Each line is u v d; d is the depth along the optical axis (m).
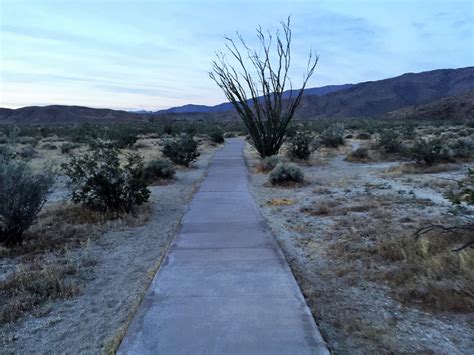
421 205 9.72
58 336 4.37
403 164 17.66
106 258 6.87
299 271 6.00
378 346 3.98
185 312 4.36
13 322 4.71
